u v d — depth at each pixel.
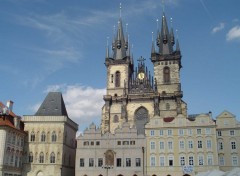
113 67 145.00
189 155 104.50
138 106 131.75
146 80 137.25
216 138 104.38
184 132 107.00
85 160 108.75
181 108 127.19
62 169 106.19
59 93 121.25
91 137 110.88
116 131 110.44
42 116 111.00
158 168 105.12
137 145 108.06
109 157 107.88
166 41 144.25
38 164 105.81
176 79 135.75
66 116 111.50
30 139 108.88
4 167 93.12
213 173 55.06
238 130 105.31
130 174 105.38
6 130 95.38
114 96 136.88
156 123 109.81
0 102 107.06
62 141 107.69
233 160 103.19
